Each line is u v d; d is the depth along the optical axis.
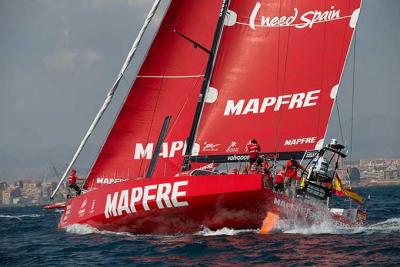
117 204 63.41
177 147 69.38
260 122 64.56
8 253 61.78
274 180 64.12
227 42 64.69
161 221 62.50
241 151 64.19
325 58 65.44
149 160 69.81
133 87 69.31
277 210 61.47
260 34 64.75
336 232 65.69
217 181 58.72
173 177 60.41
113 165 70.31
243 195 58.50
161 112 69.56
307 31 65.31
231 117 64.44
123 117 69.62
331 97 65.31
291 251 54.31
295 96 65.00
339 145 68.19
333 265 48.78
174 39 68.94
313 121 65.06
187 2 68.50
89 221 67.38
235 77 64.62
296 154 64.88
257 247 56.16
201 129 64.56
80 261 54.47
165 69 69.25
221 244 57.69
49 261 55.41
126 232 65.88
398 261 49.41
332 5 65.44
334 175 68.69
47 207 78.94
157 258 53.44
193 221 61.94
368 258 50.97
